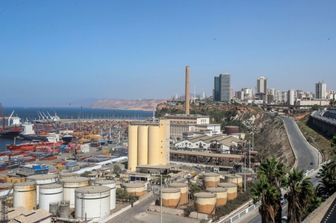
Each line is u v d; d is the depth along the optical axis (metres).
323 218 48.19
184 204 110.88
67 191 110.12
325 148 164.00
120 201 115.25
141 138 173.50
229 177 128.62
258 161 178.75
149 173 158.50
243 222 85.62
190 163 184.75
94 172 159.12
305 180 59.47
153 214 100.50
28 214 84.25
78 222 93.56
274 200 58.03
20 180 141.62
